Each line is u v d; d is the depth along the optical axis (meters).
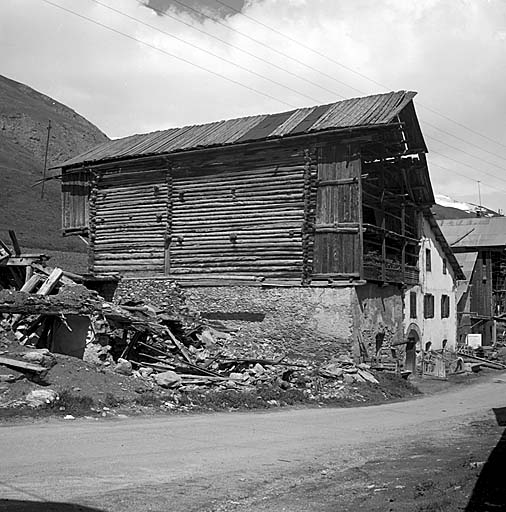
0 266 25.39
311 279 26.73
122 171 32.00
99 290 31.73
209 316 28.70
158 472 9.66
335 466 11.11
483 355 48.47
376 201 28.88
